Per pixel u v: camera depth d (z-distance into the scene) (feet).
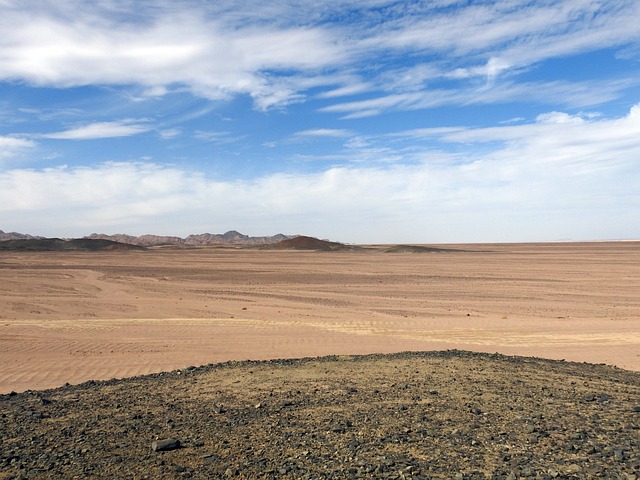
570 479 20.52
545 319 86.07
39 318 87.66
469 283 155.84
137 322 79.77
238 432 26.68
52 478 21.56
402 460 22.53
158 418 29.55
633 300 114.01
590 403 30.73
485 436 25.20
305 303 110.93
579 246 515.50
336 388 35.01
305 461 22.71
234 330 72.69
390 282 161.27
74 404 33.12
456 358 45.06
